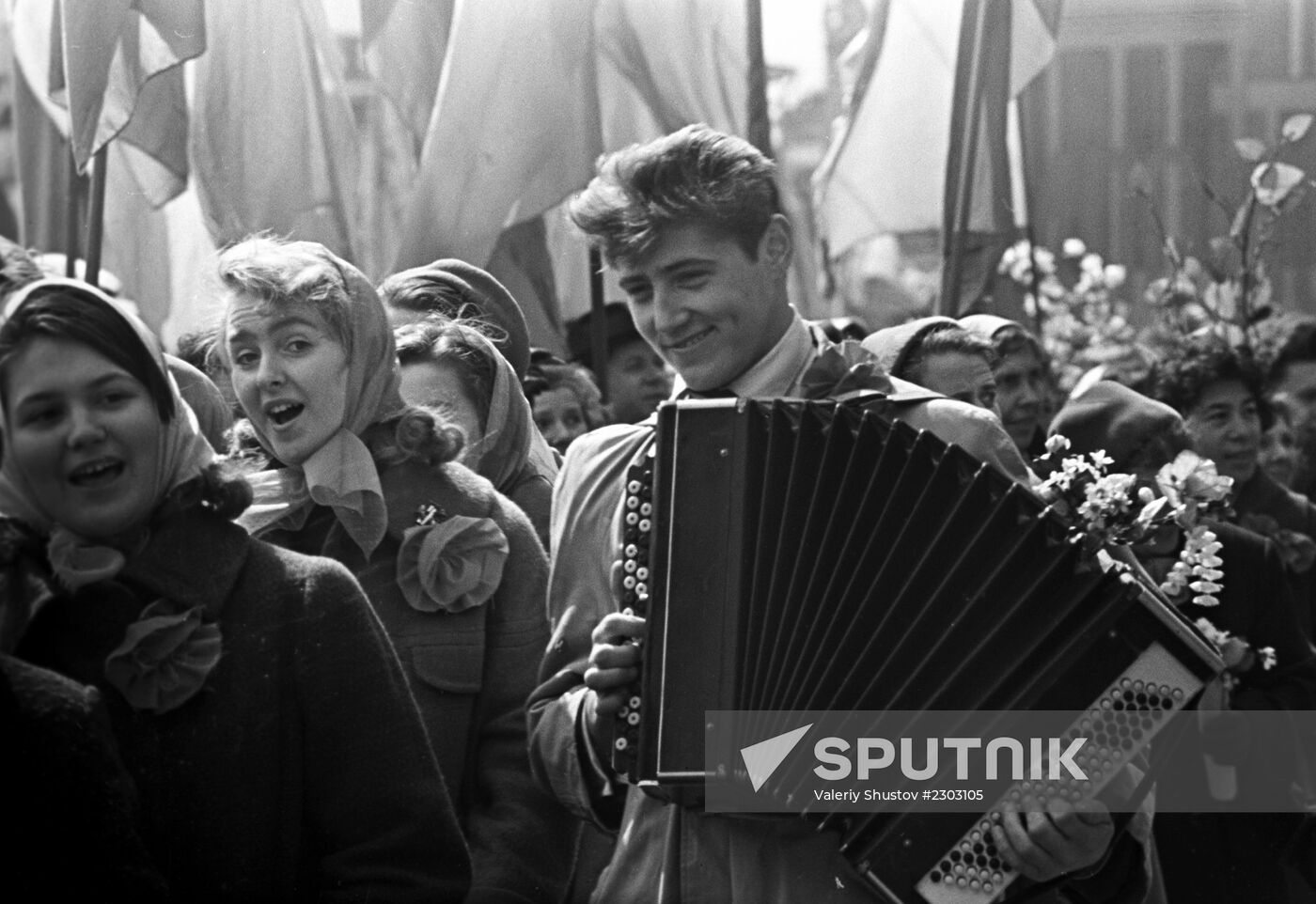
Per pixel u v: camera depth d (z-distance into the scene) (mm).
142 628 3078
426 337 4336
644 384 6832
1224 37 16141
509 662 3818
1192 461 3422
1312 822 4875
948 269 6738
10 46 7445
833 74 9734
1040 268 8844
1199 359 6012
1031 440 5648
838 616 3254
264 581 3211
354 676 3209
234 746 3121
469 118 6074
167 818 3098
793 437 3344
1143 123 16219
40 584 3090
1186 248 8930
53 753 2824
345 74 7594
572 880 3893
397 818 3197
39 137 7473
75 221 5605
